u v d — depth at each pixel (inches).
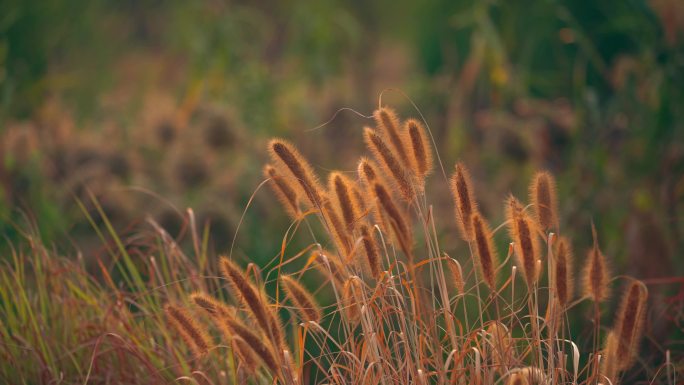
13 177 248.8
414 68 495.5
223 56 343.0
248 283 109.8
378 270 115.6
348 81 437.7
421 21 471.5
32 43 350.9
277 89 358.3
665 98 243.3
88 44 387.2
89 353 146.6
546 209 118.6
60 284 158.2
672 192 231.9
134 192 253.1
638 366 171.0
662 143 241.6
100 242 222.5
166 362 144.4
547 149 281.9
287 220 253.9
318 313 121.9
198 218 236.7
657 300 187.6
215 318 114.7
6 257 197.9
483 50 308.7
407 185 116.5
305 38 390.9
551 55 361.4
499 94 309.3
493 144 291.6
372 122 354.9
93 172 251.4
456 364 118.6
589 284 121.8
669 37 239.1
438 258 120.8
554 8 302.8
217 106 286.8
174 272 159.9
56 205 244.4
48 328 150.3
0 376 143.0
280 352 113.0
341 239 118.4
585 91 272.4
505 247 219.0
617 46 343.6
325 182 296.5
